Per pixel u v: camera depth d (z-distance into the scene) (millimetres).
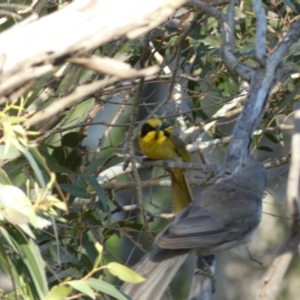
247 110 8586
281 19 11734
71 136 9625
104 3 4938
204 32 11047
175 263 7445
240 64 8836
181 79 12430
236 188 8336
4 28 10125
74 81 10820
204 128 12805
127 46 11977
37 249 5816
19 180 8992
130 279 5496
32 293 6098
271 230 18797
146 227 9773
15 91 4688
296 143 6637
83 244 9328
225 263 19625
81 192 8914
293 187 6773
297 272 17453
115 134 15617
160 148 12352
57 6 10633
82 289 5426
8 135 5398
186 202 11391
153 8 4930
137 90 9586
